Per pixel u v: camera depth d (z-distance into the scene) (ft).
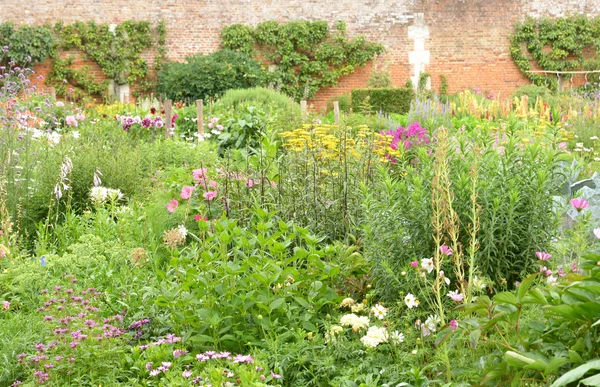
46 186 21.36
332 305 13.50
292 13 72.02
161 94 65.57
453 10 73.15
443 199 12.00
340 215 17.61
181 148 28.66
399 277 13.24
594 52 74.28
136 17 70.08
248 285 12.79
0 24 67.10
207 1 70.95
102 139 27.81
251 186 18.34
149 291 13.64
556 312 9.58
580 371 8.54
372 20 72.69
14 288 14.82
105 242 17.25
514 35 73.41
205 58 65.10
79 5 69.05
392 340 11.76
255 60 70.38
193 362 11.90
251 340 12.39
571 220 16.66
